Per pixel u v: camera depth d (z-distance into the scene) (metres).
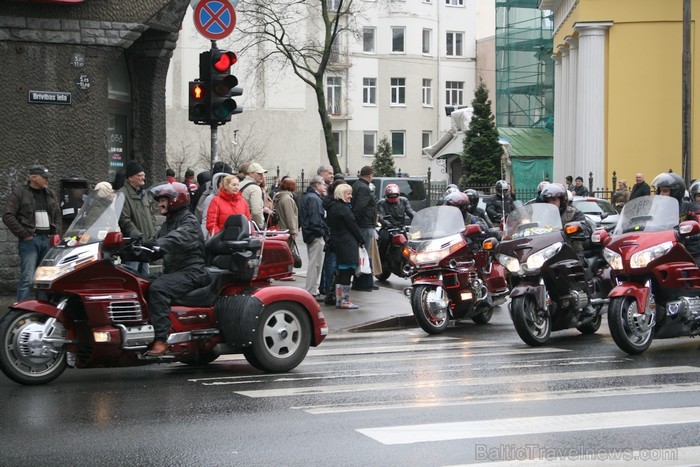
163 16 19.09
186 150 55.84
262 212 16.03
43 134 17.78
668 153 40.06
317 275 17.89
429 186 32.03
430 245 15.01
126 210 13.80
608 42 40.59
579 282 13.26
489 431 7.84
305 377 10.76
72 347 10.42
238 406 9.02
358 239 17.06
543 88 62.47
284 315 11.20
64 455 7.22
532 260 12.91
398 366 11.48
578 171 41.09
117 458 7.13
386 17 69.38
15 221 14.62
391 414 8.55
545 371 10.85
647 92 40.16
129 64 19.77
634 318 11.97
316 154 59.97
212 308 11.01
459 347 13.23
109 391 9.93
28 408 8.98
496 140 52.81
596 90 40.47
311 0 60.31
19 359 10.20
